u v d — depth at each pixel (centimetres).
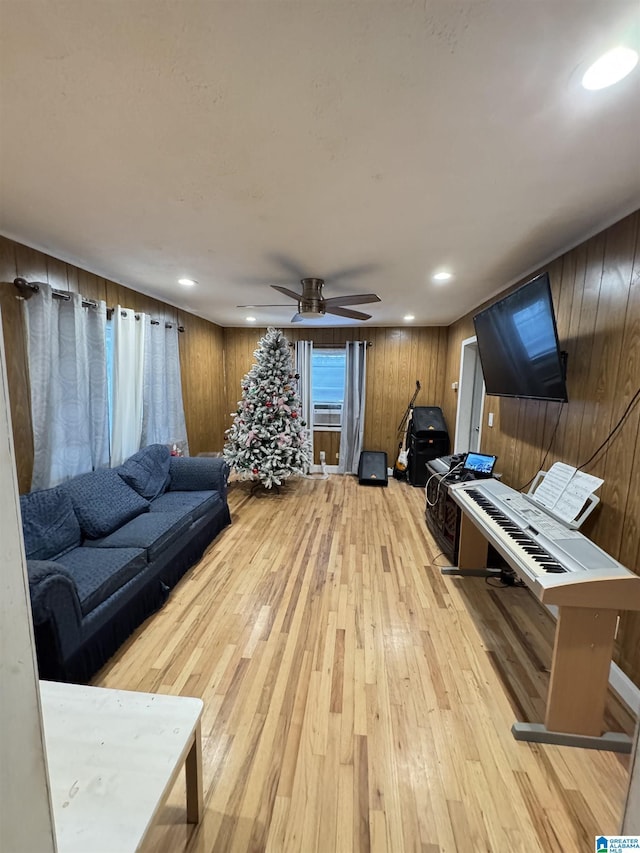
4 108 115
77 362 260
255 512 410
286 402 466
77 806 88
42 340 234
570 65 97
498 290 340
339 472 584
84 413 270
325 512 411
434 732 152
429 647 202
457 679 180
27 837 52
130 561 211
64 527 224
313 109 116
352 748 145
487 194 169
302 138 131
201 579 271
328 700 167
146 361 356
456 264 269
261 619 225
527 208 181
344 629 216
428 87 106
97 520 244
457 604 241
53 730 106
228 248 241
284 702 166
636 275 173
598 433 198
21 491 229
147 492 311
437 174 153
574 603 141
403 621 224
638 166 145
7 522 49
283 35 91
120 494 274
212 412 545
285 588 259
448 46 93
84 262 270
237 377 596
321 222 201
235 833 118
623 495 178
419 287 334
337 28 89
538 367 224
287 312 468
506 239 220
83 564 203
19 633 51
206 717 158
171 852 113
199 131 127
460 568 278
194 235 220
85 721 108
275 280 318
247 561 298
